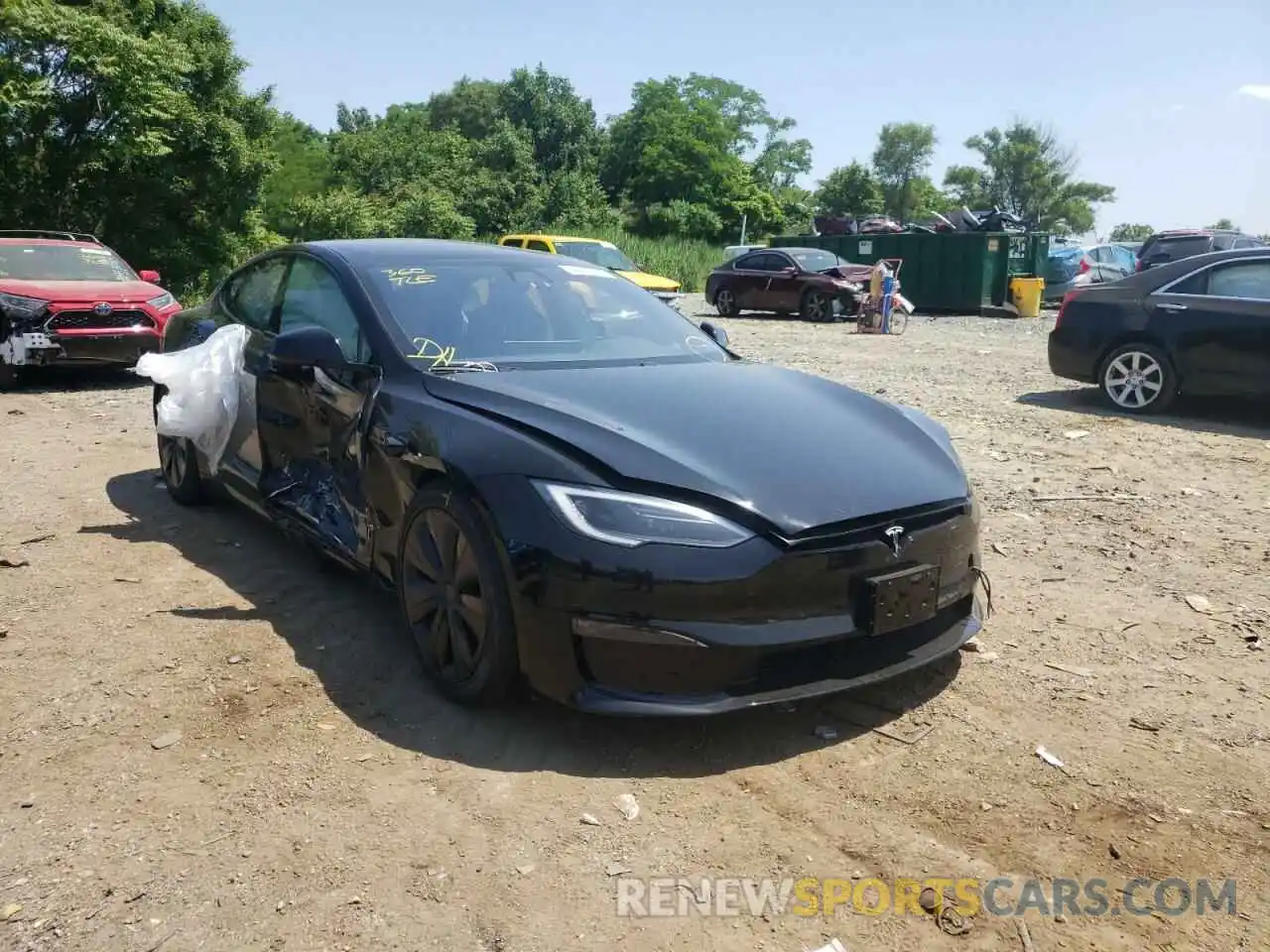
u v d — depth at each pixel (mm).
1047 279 23594
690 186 58781
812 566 3008
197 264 23438
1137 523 5680
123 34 20219
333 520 4172
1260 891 2553
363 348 4070
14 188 20391
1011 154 78125
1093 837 2773
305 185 42688
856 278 20406
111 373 11328
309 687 3566
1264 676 3777
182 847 2656
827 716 3420
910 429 3805
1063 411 9133
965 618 3592
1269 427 8352
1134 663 3883
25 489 6125
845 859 2666
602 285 4840
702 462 3141
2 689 3525
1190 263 8742
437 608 3471
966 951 2336
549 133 61250
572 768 3064
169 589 4488
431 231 40250
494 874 2564
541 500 3051
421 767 3059
